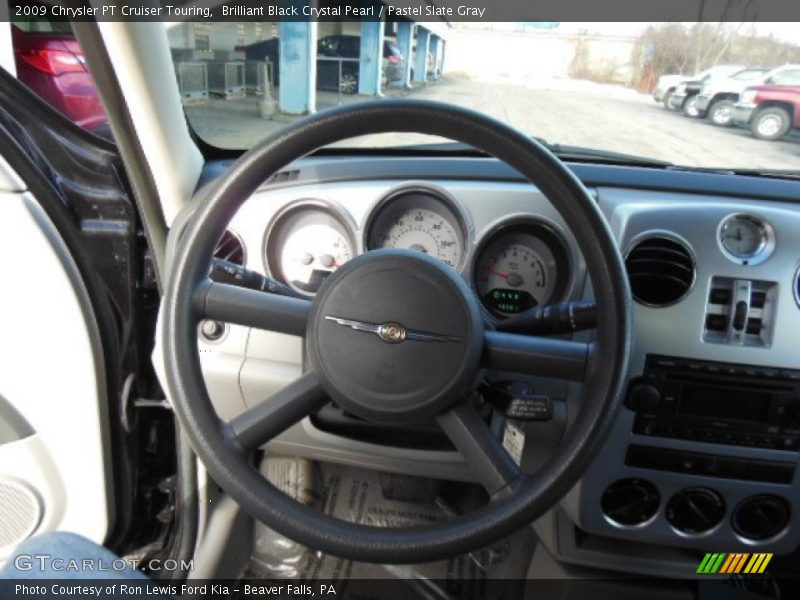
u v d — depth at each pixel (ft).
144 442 4.58
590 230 2.61
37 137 3.42
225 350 4.23
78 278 3.65
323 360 2.79
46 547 3.10
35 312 3.67
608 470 3.94
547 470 2.63
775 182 4.10
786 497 3.85
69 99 4.26
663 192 4.10
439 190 3.94
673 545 4.12
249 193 2.78
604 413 2.59
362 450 4.33
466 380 2.72
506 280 4.09
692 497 3.96
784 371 3.61
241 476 2.72
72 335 3.76
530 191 3.90
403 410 2.74
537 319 2.93
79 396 3.94
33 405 3.94
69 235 3.58
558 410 3.88
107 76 3.34
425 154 4.51
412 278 2.75
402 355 2.73
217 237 2.81
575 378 2.73
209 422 2.75
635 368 3.73
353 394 2.77
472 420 2.80
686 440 3.80
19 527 4.32
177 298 2.78
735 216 3.59
